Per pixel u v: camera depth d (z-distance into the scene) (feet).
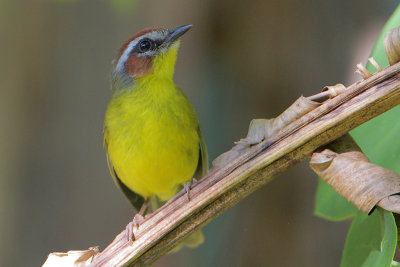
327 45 40.73
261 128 17.16
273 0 40.91
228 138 42.11
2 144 38.78
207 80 42.78
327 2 40.65
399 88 15.57
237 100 42.06
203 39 42.19
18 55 38.52
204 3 41.50
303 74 40.83
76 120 39.60
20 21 38.32
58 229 39.86
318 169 15.61
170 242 18.25
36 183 39.47
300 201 41.11
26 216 39.60
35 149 39.34
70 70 39.34
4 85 38.52
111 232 40.16
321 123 16.19
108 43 39.58
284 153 16.65
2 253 39.27
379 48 18.08
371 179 14.62
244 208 42.50
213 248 43.14
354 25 40.78
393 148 18.42
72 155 39.73
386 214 14.17
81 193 39.96
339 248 39.88
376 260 15.66
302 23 40.78
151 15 40.19
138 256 18.29
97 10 39.32
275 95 41.34
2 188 38.99
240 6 41.39
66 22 39.01
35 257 39.60
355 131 18.93
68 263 18.61
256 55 41.45
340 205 19.12
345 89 16.25
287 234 40.88
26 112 39.04
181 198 17.95
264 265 41.11
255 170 17.01
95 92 39.65
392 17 18.12
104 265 18.44
